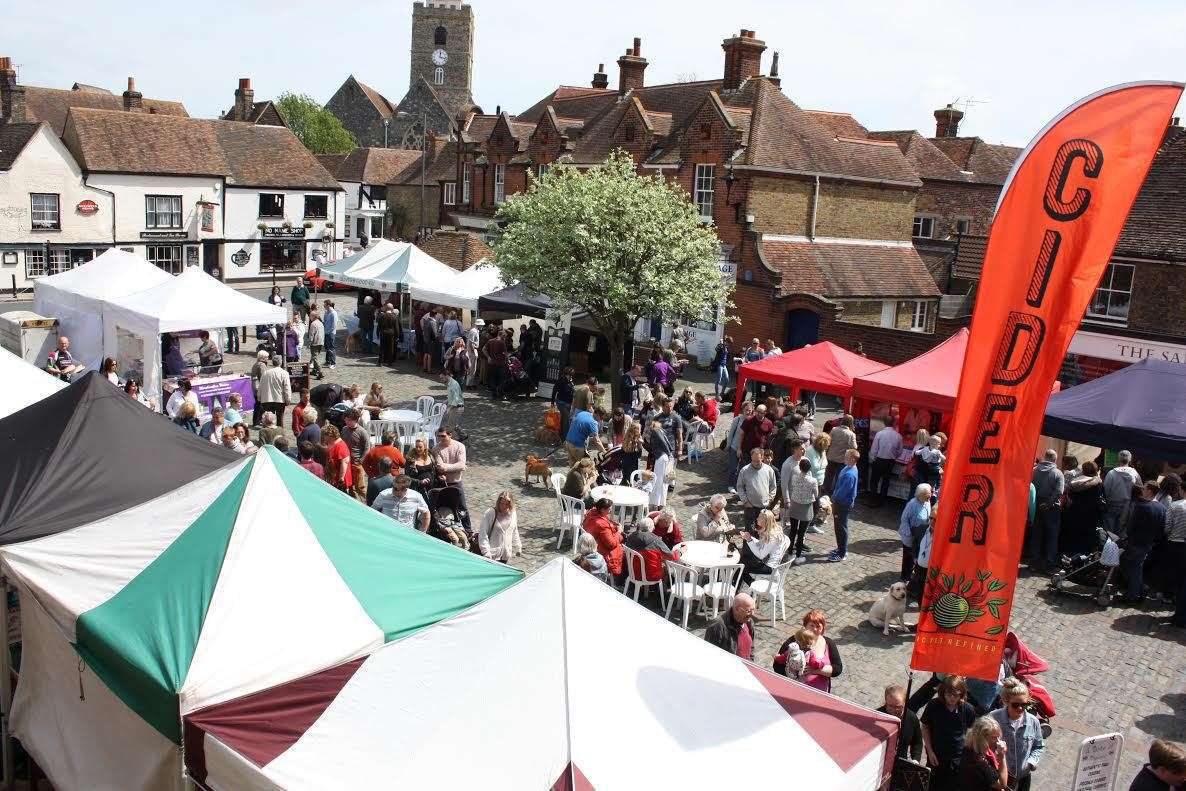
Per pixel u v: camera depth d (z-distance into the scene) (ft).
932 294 104.83
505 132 138.82
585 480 46.14
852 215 103.04
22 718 26.76
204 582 22.81
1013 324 20.20
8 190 126.52
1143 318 78.43
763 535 39.93
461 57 308.60
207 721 18.40
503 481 56.49
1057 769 29.66
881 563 46.42
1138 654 38.06
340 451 43.45
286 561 23.98
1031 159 19.92
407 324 94.48
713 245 70.79
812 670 28.07
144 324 64.28
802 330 91.71
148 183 141.18
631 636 19.75
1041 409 20.29
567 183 67.46
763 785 17.10
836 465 53.67
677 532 40.27
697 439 62.90
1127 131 19.52
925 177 125.39
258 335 90.53
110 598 22.99
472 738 17.16
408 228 187.93
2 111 147.54
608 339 69.56
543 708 17.38
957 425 20.57
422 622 23.86
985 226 127.85
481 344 83.10
